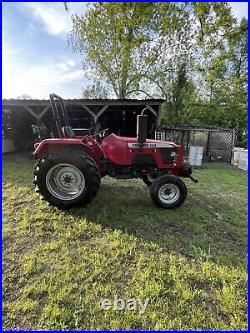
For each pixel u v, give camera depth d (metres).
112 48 14.55
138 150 3.80
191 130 9.65
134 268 2.33
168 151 3.88
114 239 2.84
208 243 2.87
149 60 15.04
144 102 8.38
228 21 10.45
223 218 3.62
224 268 2.39
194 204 4.16
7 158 8.80
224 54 12.87
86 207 3.71
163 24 13.89
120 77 15.42
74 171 3.62
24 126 11.84
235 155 8.44
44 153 3.78
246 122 15.20
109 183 5.32
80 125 11.70
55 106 3.80
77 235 2.90
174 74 15.52
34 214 3.47
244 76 16.30
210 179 6.15
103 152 3.93
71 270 2.27
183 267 2.38
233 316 1.86
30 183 5.14
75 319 1.78
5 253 2.54
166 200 3.79
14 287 2.06
